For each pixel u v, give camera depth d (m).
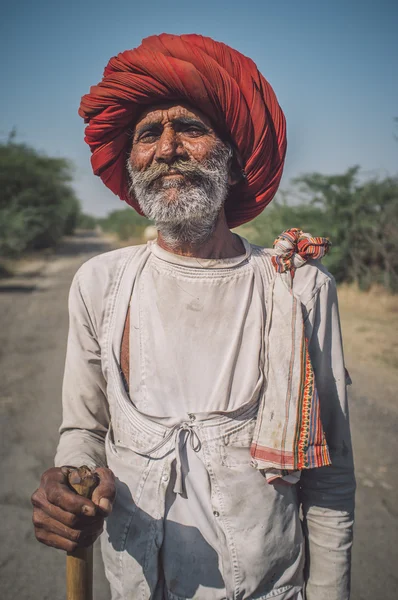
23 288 12.73
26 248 24.80
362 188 11.15
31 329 7.81
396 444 3.80
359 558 2.59
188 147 1.14
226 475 1.06
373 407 4.55
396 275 10.16
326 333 1.15
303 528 1.23
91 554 1.05
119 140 1.27
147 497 1.08
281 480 1.09
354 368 5.71
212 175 1.15
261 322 1.13
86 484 0.95
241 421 1.08
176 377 1.10
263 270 1.18
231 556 1.05
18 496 3.05
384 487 3.22
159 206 1.14
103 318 1.19
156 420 1.09
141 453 1.08
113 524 1.13
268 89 1.22
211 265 1.15
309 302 1.13
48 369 5.61
